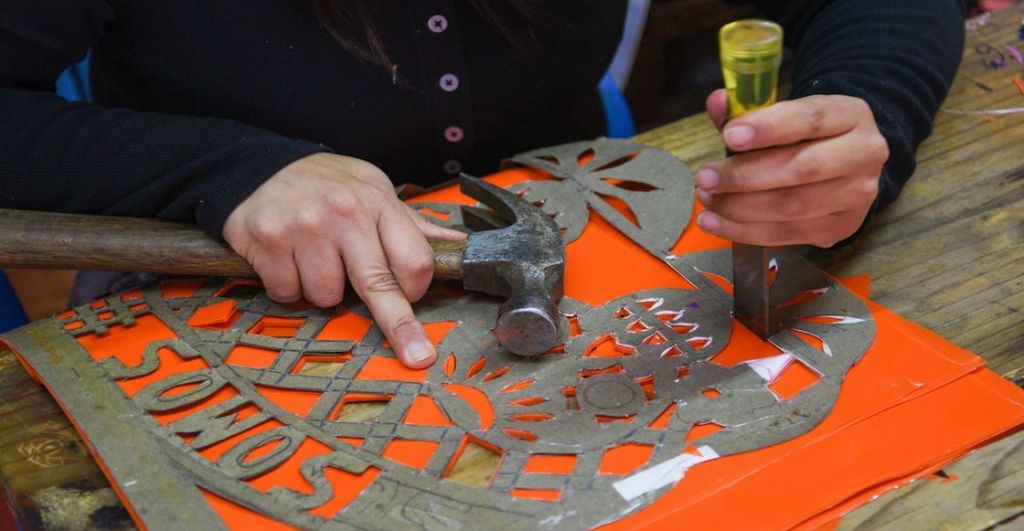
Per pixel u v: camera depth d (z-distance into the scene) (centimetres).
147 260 87
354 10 103
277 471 69
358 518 63
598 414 70
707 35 204
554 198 96
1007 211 90
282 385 76
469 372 76
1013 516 61
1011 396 69
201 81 108
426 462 68
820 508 62
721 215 70
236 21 104
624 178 98
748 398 71
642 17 165
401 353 78
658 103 197
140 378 78
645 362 75
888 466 65
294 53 107
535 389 74
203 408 74
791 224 70
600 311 81
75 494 68
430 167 122
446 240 86
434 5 105
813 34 103
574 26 115
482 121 119
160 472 68
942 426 67
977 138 101
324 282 82
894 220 91
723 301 81
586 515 62
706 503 63
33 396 78
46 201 91
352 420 74
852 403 70
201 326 83
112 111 95
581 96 127
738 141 63
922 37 94
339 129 113
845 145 67
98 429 72
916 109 89
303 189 84
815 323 77
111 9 101
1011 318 78
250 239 84
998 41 118
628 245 90
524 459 67
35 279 193
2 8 94
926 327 78
